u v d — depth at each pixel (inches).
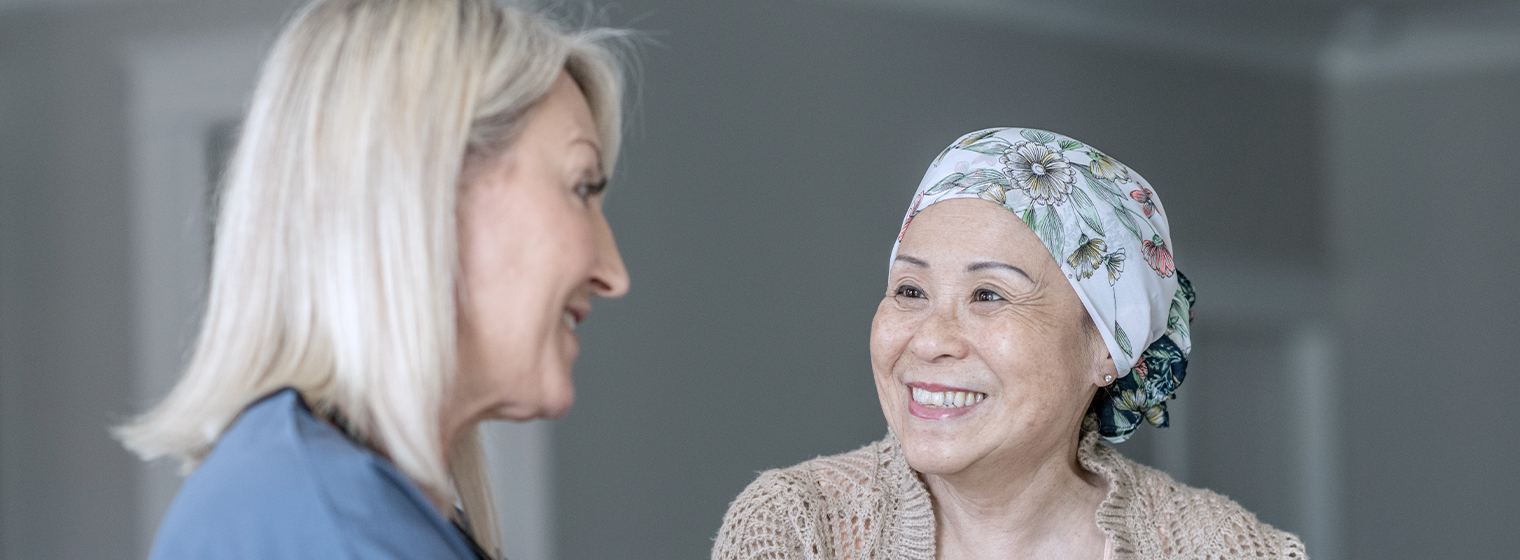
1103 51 225.0
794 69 184.2
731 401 175.3
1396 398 261.9
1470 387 255.1
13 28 153.0
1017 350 62.8
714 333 173.6
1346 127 266.2
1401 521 258.2
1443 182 258.2
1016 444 64.1
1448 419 257.0
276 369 41.9
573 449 156.0
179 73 151.2
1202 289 238.7
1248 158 249.1
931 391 65.2
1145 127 230.2
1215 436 242.4
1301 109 260.1
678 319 169.0
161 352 150.3
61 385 152.5
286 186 41.7
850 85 191.2
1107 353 66.4
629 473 162.7
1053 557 68.4
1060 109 218.1
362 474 39.4
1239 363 250.7
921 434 64.8
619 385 161.6
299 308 41.8
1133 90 228.8
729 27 175.9
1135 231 65.9
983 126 208.2
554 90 46.0
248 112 44.0
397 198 40.8
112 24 152.7
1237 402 247.4
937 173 67.2
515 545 152.7
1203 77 241.3
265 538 38.1
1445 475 256.4
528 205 44.1
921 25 200.5
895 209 197.0
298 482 38.6
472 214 43.5
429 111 41.4
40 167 153.2
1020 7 212.7
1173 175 234.8
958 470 64.1
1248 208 248.4
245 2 149.6
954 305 64.4
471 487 53.4
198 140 151.5
